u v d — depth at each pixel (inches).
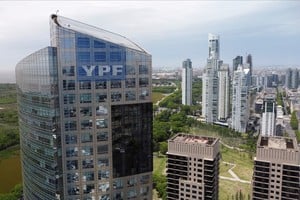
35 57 4416.8
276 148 6205.7
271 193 6323.8
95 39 4210.1
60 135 4264.3
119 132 4503.0
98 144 4404.5
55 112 4197.8
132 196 4736.7
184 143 6830.7
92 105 4303.6
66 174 4350.4
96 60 4242.1
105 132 4414.4
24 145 5255.9
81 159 4367.6
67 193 4392.2
